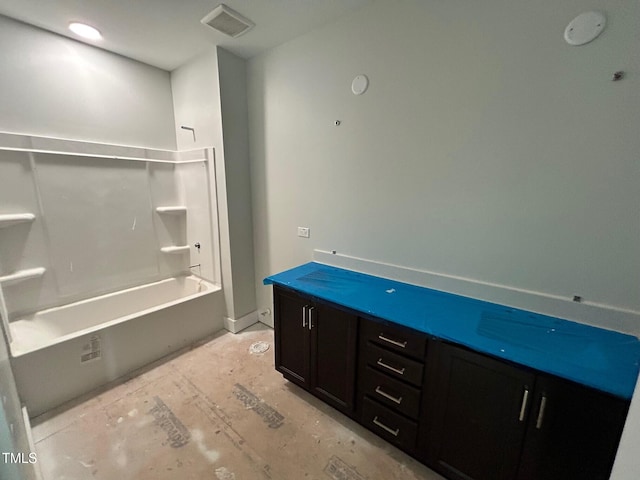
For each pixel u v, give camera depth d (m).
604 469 0.94
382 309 1.46
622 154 1.14
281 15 1.86
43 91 2.09
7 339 1.70
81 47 2.24
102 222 2.49
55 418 1.72
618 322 1.21
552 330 1.24
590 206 1.23
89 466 1.43
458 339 1.17
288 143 2.36
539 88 1.28
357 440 1.58
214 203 2.65
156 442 1.56
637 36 1.06
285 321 1.93
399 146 1.76
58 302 2.30
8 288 2.05
